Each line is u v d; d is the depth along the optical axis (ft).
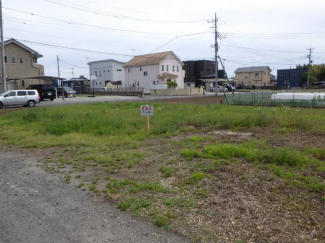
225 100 77.82
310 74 198.49
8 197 14.64
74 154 22.62
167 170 17.33
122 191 14.67
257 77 218.79
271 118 35.12
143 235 10.55
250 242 9.77
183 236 10.36
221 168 17.03
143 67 165.68
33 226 11.58
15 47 112.57
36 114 45.44
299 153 19.29
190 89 140.97
